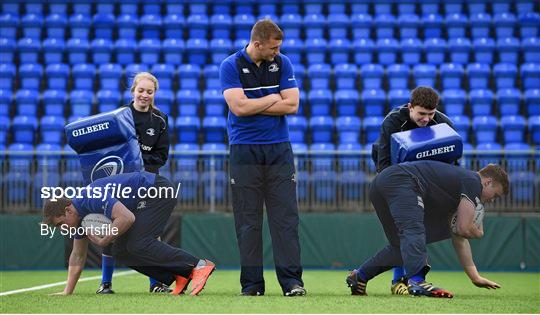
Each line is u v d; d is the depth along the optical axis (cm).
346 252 4366
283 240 2220
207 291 2589
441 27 6738
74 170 4419
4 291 2681
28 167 4456
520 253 4341
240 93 2205
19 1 6819
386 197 2141
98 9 6869
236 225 2255
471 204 2122
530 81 6191
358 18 6769
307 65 6438
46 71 6119
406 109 2289
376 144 2562
